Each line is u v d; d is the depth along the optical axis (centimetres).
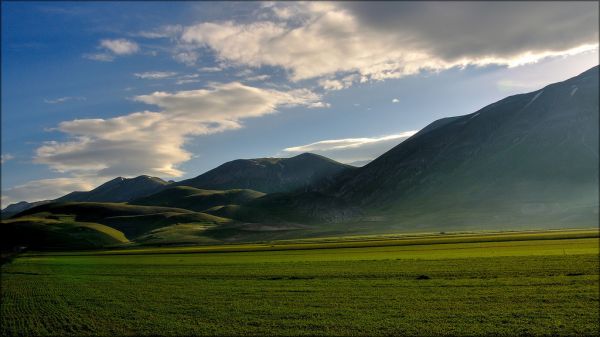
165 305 3894
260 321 3188
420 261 6181
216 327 3080
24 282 6009
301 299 3866
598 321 2850
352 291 4119
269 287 4566
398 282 4484
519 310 3173
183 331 3025
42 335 3122
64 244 19250
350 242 12538
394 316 3173
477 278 4509
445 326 2880
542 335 2653
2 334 3216
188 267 6969
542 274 4553
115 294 4619
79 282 5731
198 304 3862
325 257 7619
